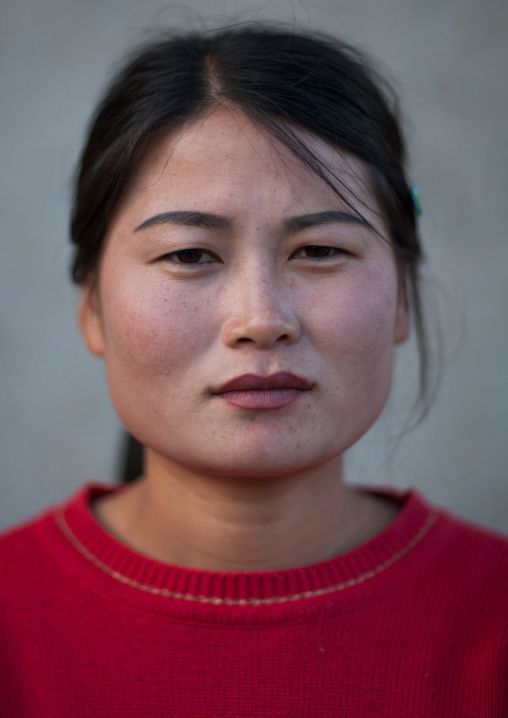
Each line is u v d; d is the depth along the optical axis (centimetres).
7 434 227
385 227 114
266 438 99
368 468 216
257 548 113
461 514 225
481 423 226
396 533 119
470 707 104
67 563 117
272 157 100
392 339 113
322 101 106
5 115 225
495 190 224
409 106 222
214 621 106
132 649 107
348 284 103
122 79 117
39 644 110
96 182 112
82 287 126
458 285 223
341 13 219
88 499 133
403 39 223
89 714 104
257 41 112
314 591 110
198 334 100
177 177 101
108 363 113
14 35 224
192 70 107
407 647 107
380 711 103
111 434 228
